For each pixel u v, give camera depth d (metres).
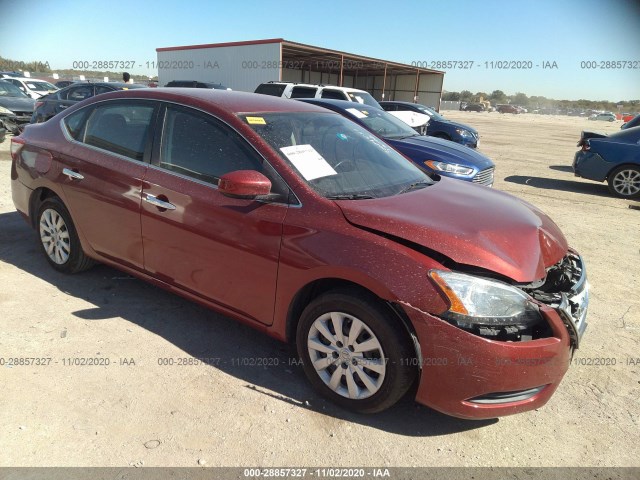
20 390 2.70
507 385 2.36
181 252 3.19
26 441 2.35
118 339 3.28
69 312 3.58
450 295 2.32
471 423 2.70
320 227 2.64
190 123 3.25
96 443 2.37
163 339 3.32
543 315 2.43
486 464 2.41
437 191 3.26
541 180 10.91
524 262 2.55
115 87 11.61
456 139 15.05
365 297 2.51
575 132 30.03
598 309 4.19
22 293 3.81
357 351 2.59
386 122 7.79
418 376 2.48
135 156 3.45
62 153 3.87
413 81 37.03
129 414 2.58
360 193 2.96
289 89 13.50
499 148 17.70
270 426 2.57
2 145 11.33
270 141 3.00
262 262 2.81
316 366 2.77
